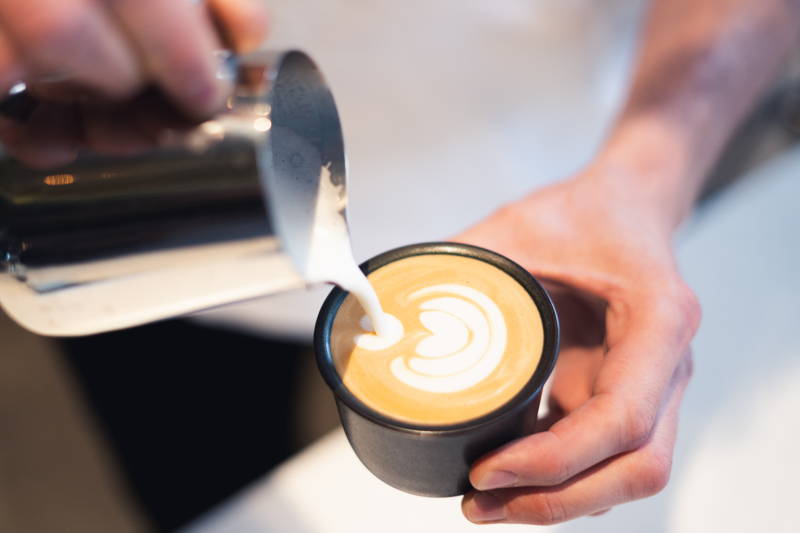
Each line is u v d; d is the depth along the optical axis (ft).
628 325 2.12
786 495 2.43
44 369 5.69
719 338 2.83
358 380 1.94
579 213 2.52
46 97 1.44
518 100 3.86
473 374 1.93
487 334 2.05
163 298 1.60
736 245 3.13
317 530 2.39
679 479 2.48
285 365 4.97
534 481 1.79
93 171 1.40
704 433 2.59
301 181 1.96
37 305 1.69
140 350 5.21
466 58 3.64
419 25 3.51
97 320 1.72
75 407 5.38
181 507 4.50
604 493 1.91
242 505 2.45
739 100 3.30
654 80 3.22
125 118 1.40
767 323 2.87
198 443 4.70
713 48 3.24
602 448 1.82
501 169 3.86
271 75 1.44
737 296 2.96
